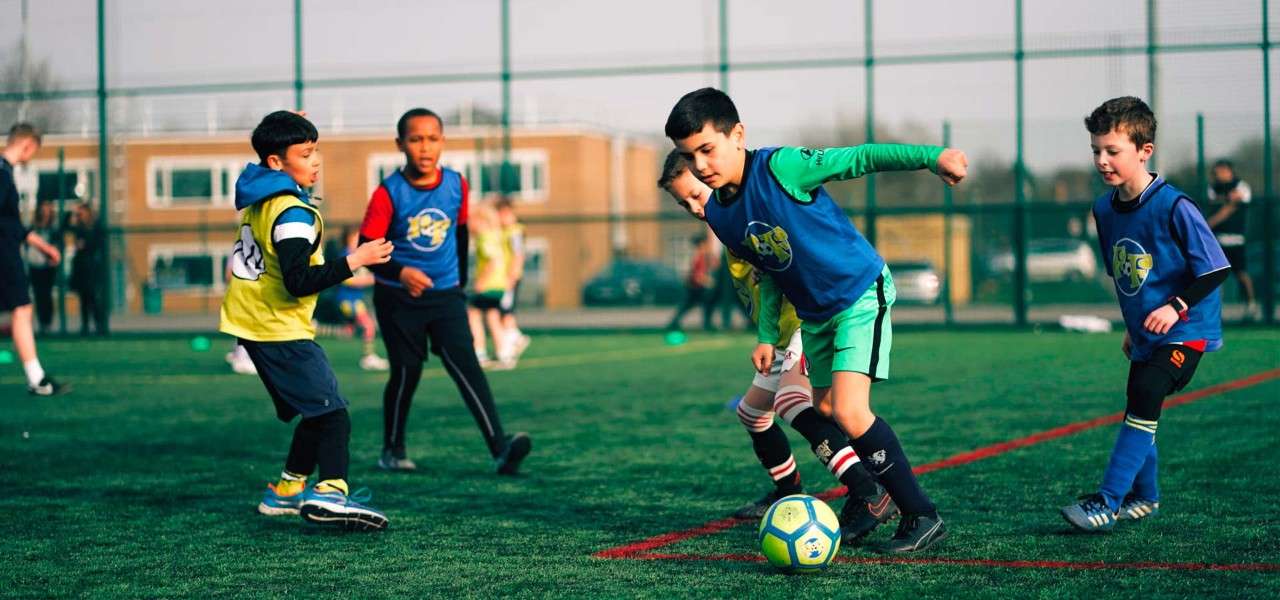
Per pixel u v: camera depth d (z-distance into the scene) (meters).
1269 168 16.53
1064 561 4.11
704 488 5.72
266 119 4.86
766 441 4.97
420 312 6.27
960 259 22.20
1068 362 11.88
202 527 4.97
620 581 3.95
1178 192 4.51
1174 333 4.55
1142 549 4.27
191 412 9.15
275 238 4.69
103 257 19.28
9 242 9.61
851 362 4.25
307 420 5.02
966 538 4.50
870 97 17.80
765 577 3.98
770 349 4.63
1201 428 7.14
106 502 5.55
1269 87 16.44
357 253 4.62
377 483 5.99
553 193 30.70
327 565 4.26
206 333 19.19
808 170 4.11
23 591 3.95
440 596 3.80
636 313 25.81
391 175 6.33
